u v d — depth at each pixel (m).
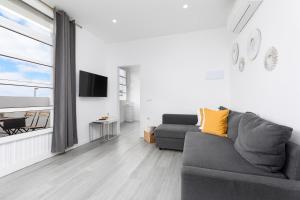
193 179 1.19
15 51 2.43
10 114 2.43
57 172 2.26
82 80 3.56
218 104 3.74
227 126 2.59
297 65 1.33
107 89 4.57
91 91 3.84
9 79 2.37
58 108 2.86
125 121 7.24
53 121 2.83
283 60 1.52
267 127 1.30
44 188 1.86
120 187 1.88
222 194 1.12
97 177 2.12
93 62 4.05
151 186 1.90
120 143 3.75
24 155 2.43
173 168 2.39
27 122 2.65
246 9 2.13
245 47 2.60
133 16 3.16
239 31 2.85
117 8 2.88
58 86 2.85
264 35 1.91
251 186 1.06
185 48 3.97
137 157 2.85
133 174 2.20
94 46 4.09
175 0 2.66
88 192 1.78
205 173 1.18
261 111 2.00
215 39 3.74
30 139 2.51
